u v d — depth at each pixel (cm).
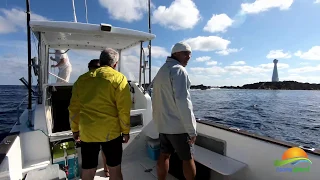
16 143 179
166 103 172
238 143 210
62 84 261
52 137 208
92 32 229
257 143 191
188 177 178
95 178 228
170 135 174
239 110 2905
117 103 146
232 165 200
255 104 3878
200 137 259
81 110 147
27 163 204
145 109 276
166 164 194
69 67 338
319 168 147
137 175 237
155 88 181
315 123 1975
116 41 294
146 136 284
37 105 229
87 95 145
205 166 207
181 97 157
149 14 335
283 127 1759
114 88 145
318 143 1254
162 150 194
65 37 263
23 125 229
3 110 1310
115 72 150
